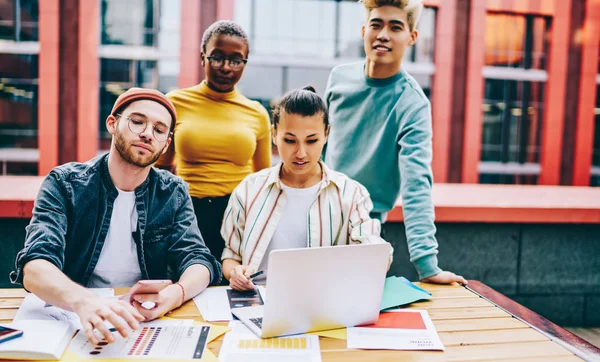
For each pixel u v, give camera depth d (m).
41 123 13.30
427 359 1.09
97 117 13.56
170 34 13.65
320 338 1.19
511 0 14.88
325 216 1.62
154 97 1.45
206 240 2.09
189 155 2.04
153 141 1.43
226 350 1.10
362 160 2.05
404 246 2.92
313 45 14.24
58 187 1.47
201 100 2.05
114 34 13.57
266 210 1.63
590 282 3.19
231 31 1.95
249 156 2.13
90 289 1.46
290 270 1.13
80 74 13.31
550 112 15.72
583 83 15.64
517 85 15.65
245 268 1.53
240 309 1.34
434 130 14.91
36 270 1.26
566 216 3.03
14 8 13.36
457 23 14.69
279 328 1.17
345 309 1.23
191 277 1.45
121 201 1.54
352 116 2.08
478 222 3.02
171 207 1.61
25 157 13.97
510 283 3.11
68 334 1.14
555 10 15.16
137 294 1.28
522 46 15.51
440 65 14.68
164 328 1.21
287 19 14.00
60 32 13.20
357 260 1.20
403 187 1.81
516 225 3.08
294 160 1.46
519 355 1.13
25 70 13.70
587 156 16.00
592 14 15.31
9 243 2.65
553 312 3.18
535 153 16.12
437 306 1.44
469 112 14.96
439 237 3.01
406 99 1.92
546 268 3.14
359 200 1.65
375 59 1.89
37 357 1.03
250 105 2.15
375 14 1.87
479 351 1.14
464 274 3.05
